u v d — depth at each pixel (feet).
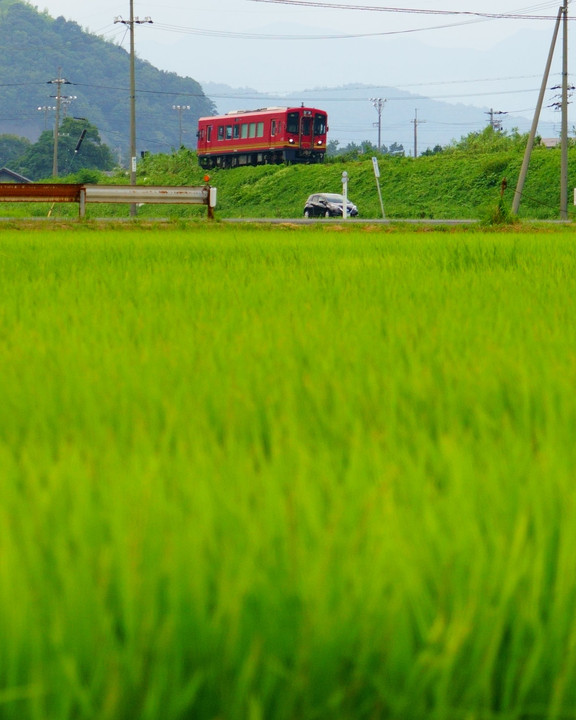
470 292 50.88
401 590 11.19
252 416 21.94
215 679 10.63
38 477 15.85
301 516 13.17
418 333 35.35
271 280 57.98
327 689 10.69
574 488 14.80
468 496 14.53
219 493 14.25
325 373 26.86
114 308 43.55
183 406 22.67
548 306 43.16
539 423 21.47
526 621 11.34
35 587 11.04
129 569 11.00
